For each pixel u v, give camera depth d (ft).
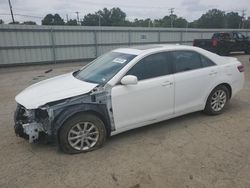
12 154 13.70
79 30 67.87
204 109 18.43
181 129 16.44
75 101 13.12
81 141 13.55
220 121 17.67
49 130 12.91
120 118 14.32
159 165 12.34
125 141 14.93
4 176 11.73
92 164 12.57
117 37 74.84
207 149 13.78
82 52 69.87
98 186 10.89
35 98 13.41
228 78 18.57
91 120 13.48
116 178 11.39
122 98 14.10
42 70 50.11
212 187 10.63
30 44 61.36
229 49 69.00
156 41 83.10
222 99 18.80
